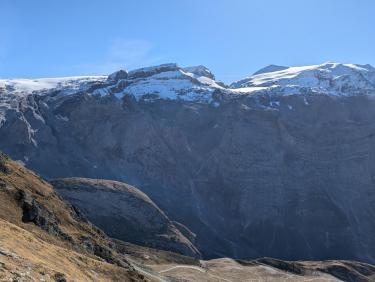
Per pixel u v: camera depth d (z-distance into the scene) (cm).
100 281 7081
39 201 12988
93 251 12450
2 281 4172
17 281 4328
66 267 6450
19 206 10981
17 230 6938
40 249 6512
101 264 8025
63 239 11275
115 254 13450
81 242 12131
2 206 10550
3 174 13050
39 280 4684
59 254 7075
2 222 6962
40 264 5356
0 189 11206
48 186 15288
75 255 7744
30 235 7150
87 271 7106
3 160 14025
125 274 8100
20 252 5550
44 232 10738
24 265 4925
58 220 12838
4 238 5881
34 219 10800
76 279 5988
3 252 5044
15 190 11475
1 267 4491
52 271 5200
